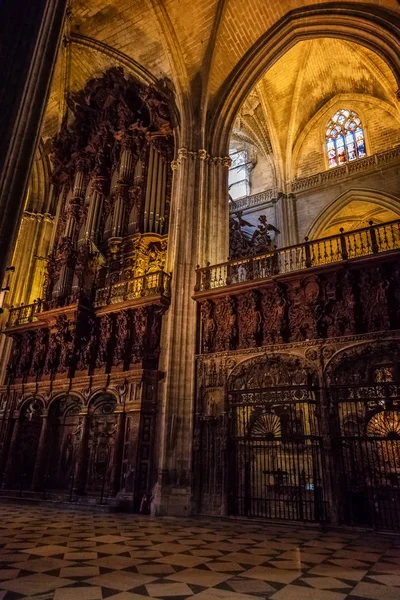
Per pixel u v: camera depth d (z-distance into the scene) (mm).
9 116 8391
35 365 18125
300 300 13109
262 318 13633
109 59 21234
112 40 20328
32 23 9328
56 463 16250
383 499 10586
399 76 13906
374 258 11859
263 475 13281
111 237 18328
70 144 23266
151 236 17672
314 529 9914
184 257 15805
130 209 18938
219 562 6117
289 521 10562
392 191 21719
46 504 14125
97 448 15141
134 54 20266
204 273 15531
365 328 11766
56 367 17438
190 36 18188
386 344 11219
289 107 25891
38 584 4742
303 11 17188
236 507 11969
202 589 4695
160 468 13055
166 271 16531
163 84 19781
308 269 12781
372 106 24516
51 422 16828
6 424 17922
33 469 17250
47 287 18812
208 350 14250
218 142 18422
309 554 6855
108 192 20781
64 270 18281
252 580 5117
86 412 15688
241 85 18922
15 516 11109
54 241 21391
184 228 16234
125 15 18969
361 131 24750
